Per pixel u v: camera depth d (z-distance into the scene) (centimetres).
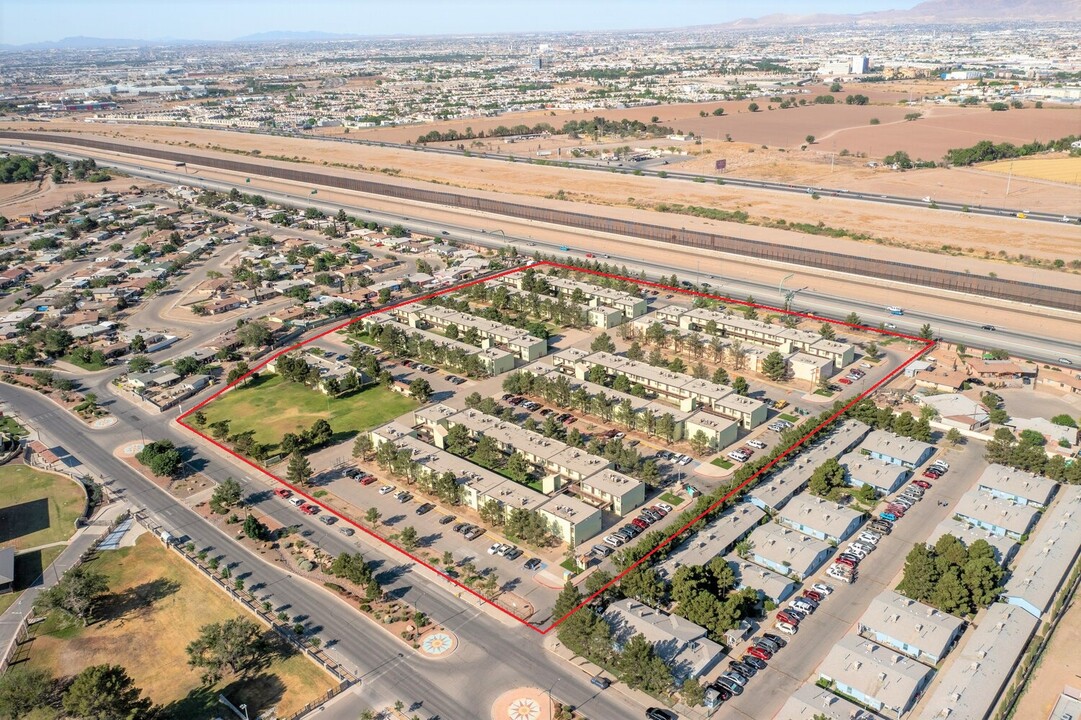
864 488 15700
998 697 10806
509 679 11612
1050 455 16788
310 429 19312
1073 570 13275
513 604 13225
